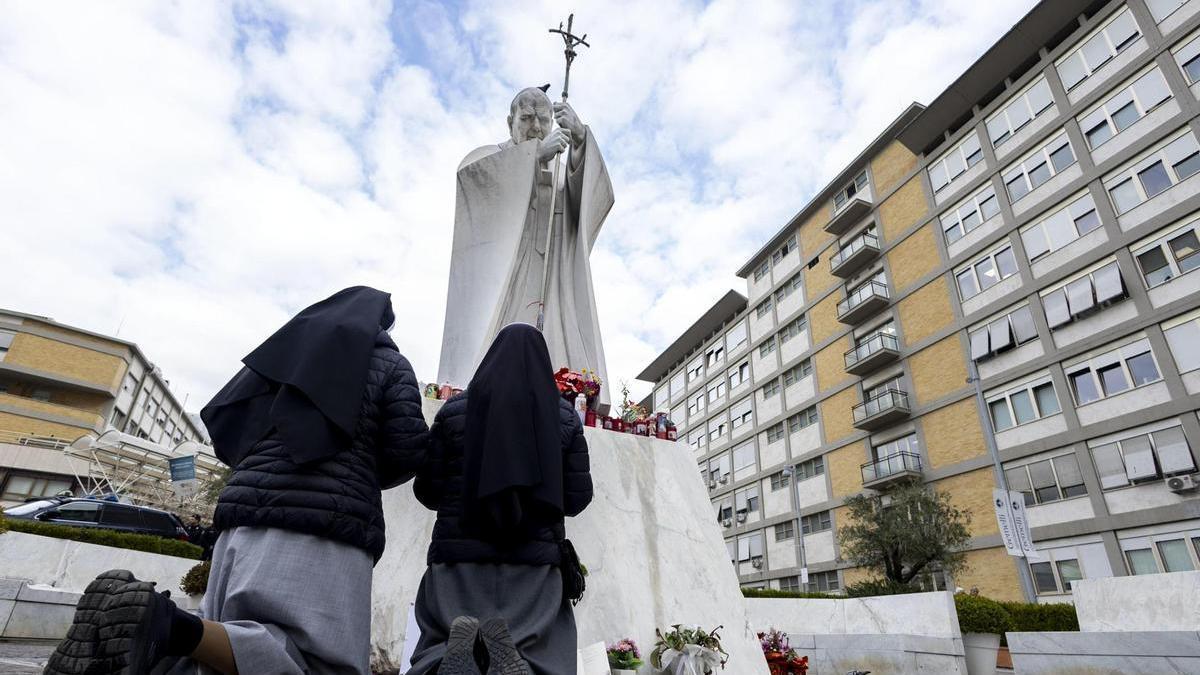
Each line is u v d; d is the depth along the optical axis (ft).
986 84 79.71
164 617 4.57
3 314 102.01
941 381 78.38
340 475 6.25
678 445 18.37
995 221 76.02
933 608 24.25
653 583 14.96
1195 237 57.98
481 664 6.00
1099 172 65.77
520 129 26.00
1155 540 55.47
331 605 5.84
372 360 7.11
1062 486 62.95
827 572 89.71
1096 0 69.15
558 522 7.32
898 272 87.92
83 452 74.64
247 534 5.90
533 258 24.71
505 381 7.18
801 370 104.12
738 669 14.44
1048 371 66.80
